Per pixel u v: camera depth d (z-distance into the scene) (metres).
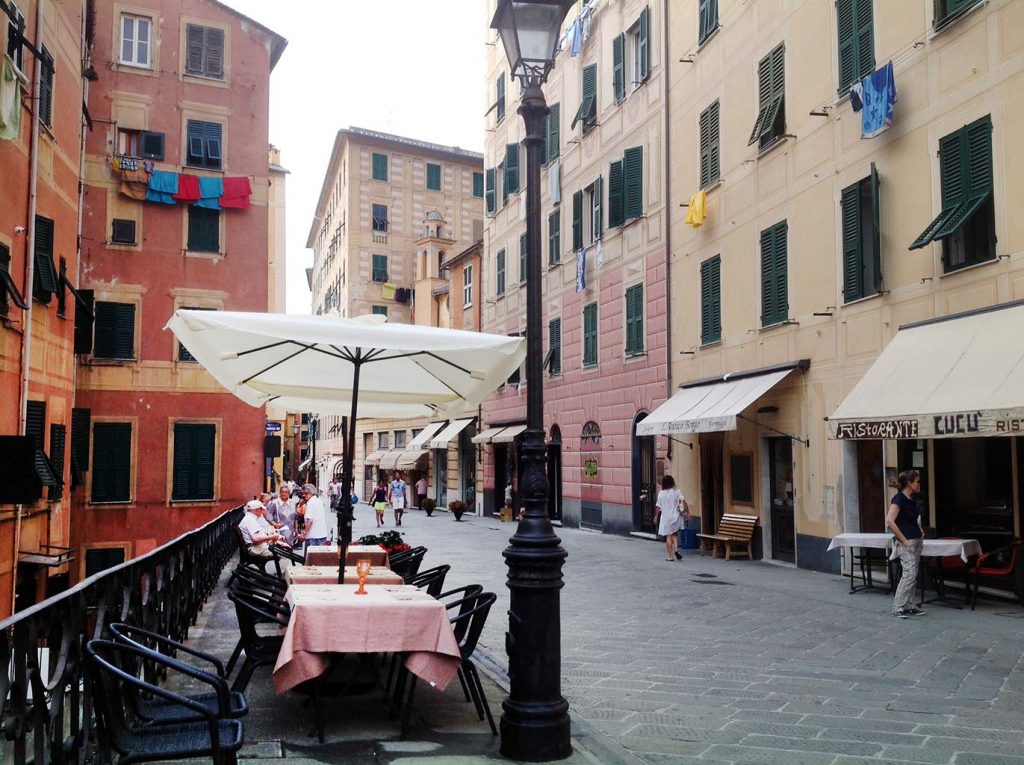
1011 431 9.91
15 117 13.69
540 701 5.26
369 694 6.71
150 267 27.03
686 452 20.73
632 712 6.52
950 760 5.40
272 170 47.72
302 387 9.35
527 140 5.85
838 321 15.16
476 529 28.02
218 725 4.20
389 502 45.03
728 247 19.02
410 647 5.70
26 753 3.38
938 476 12.96
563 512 28.08
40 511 16.94
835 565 15.10
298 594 6.41
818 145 15.84
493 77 36.16
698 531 20.06
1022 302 11.24
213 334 7.48
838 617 10.73
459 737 5.64
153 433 26.53
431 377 9.19
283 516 19.23
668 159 21.86
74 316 19.67
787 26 16.89
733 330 18.75
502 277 34.53
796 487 16.28
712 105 19.75
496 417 35.06
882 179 14.12
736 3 18.81
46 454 17.11
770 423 17.28
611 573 15.41
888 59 14.02
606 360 25.23
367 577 8.17
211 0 28.47
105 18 27.28
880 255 14.06
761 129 17.19
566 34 28.28
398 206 57.06
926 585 13.00
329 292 65.06
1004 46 11.73
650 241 22.78
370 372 9.00
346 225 56.00
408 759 5.16
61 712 3.76
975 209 11.84
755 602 11.98
